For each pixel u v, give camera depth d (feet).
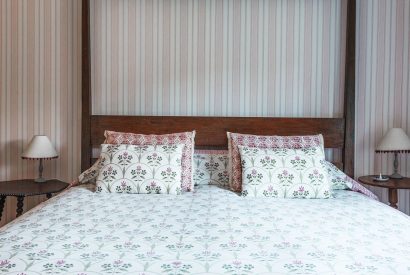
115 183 7.54
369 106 9.73
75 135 9.84
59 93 9.83
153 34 9.70
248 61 9.70
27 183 9.17
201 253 4.17
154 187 7.53
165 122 9.46
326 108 9.70
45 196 10.00
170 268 3.75
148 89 9.73
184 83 9.73
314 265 3.83
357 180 9.64
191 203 6.77
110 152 7.99
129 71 9.73
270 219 5.68
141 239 4.65
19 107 9.86
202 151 9.53
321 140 8.80
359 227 5.26
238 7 9.66
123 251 4.21
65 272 3.63
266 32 9.66
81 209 6.16
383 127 9.73
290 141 8.66
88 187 8.11
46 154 9.09
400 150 8.91
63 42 9.80
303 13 9.65
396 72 9.68
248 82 9.70
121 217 5.71
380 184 8.45
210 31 9.68
